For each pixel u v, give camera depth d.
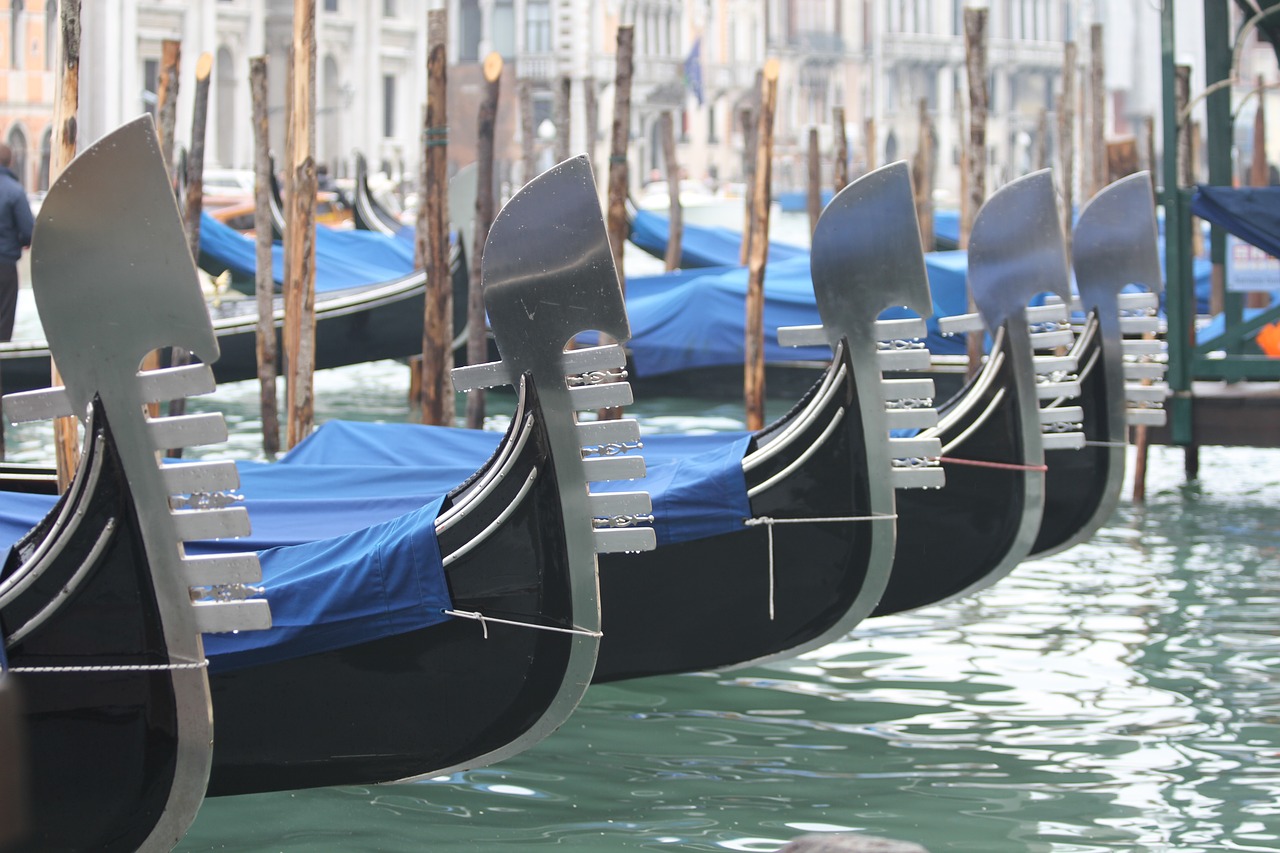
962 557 10.04
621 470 6.86
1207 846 6.99
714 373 21.23
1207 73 14.54
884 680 9.55
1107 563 12.54
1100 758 8.12
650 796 7.63
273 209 23.78
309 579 6.99
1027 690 9.30
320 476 9.63
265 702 7.07
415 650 7.08
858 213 8.44
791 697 9.25
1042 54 98.38
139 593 5.87
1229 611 11.01
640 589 8.55
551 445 6.90
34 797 5.96
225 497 5.77
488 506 6.97
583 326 6.79
